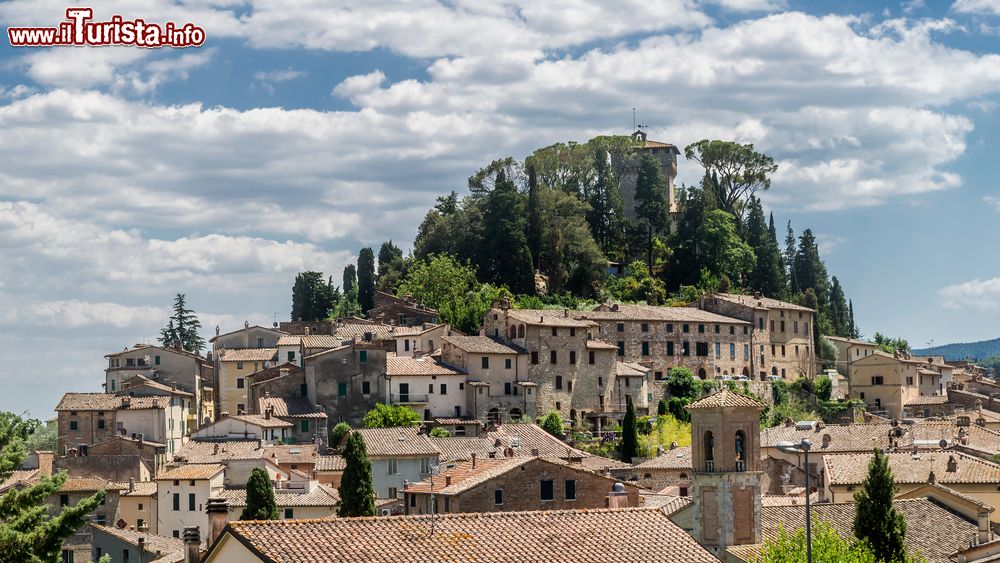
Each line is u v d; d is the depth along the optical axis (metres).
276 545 73.38
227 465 170.12
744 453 101.62
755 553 97.38
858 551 91.88
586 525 82.25
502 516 81.44
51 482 77.69
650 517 84.56
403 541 76.44
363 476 132.75
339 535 75.69
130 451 194.50
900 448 145.62
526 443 175.50
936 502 111.44
